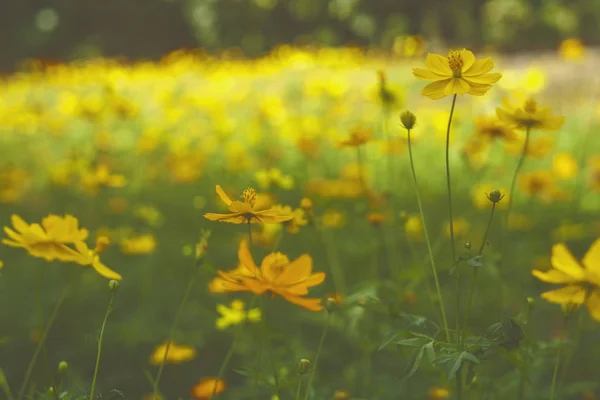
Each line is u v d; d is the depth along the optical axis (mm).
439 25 26531
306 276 1570
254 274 1600
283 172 6867
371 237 4789
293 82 12016
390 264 4152
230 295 4203
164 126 8656
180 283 4656
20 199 6633
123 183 3826
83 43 25984
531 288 4176
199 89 10836
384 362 3320
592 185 5484
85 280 4602
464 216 5770
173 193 6773
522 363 1947
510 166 6996
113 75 12219
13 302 4332
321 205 3766
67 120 9695
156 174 7109
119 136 9125
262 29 28172
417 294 3828
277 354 3254
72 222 1701
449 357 1739
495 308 3922
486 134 2982
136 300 4438
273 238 3539
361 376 3182
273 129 8023
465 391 2133
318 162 7023
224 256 5035
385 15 26938
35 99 12047
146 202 6477
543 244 5129
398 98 4340
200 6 27938
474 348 1787
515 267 4453
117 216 6051
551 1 26297
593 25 26219
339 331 3672
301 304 1577
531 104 2268
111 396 1859
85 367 3723
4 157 8516
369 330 3285
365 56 17406
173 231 5719
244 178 6773
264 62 13586
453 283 4266
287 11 28125
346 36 27562
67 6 25875
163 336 3906
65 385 3416
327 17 27688
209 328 4008
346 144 3004
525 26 26250
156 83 12625
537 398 2484
